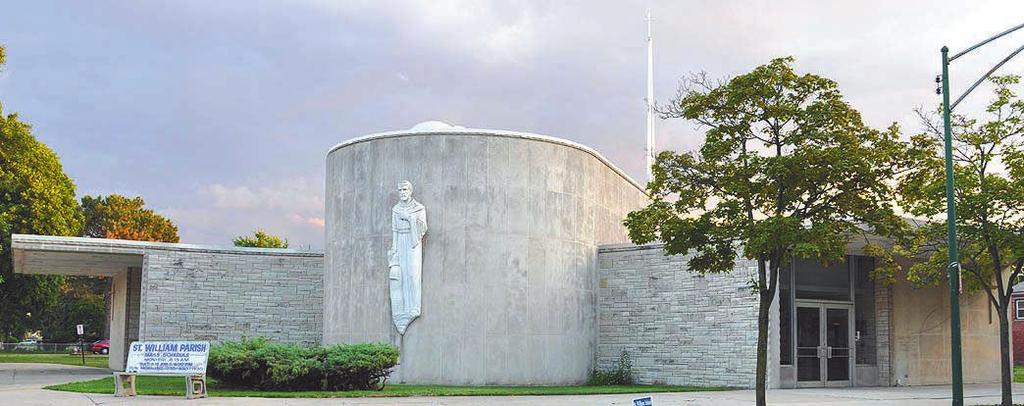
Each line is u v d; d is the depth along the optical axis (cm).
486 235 2381
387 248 2405
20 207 3944
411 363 2334
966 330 2942
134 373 1870
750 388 2344
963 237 1925
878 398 2111
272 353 1978
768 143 1595
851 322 2675
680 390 2295
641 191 3216
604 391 2212
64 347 7088
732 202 1562
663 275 2541
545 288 2431
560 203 2492
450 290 2353
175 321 2814
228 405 1683
